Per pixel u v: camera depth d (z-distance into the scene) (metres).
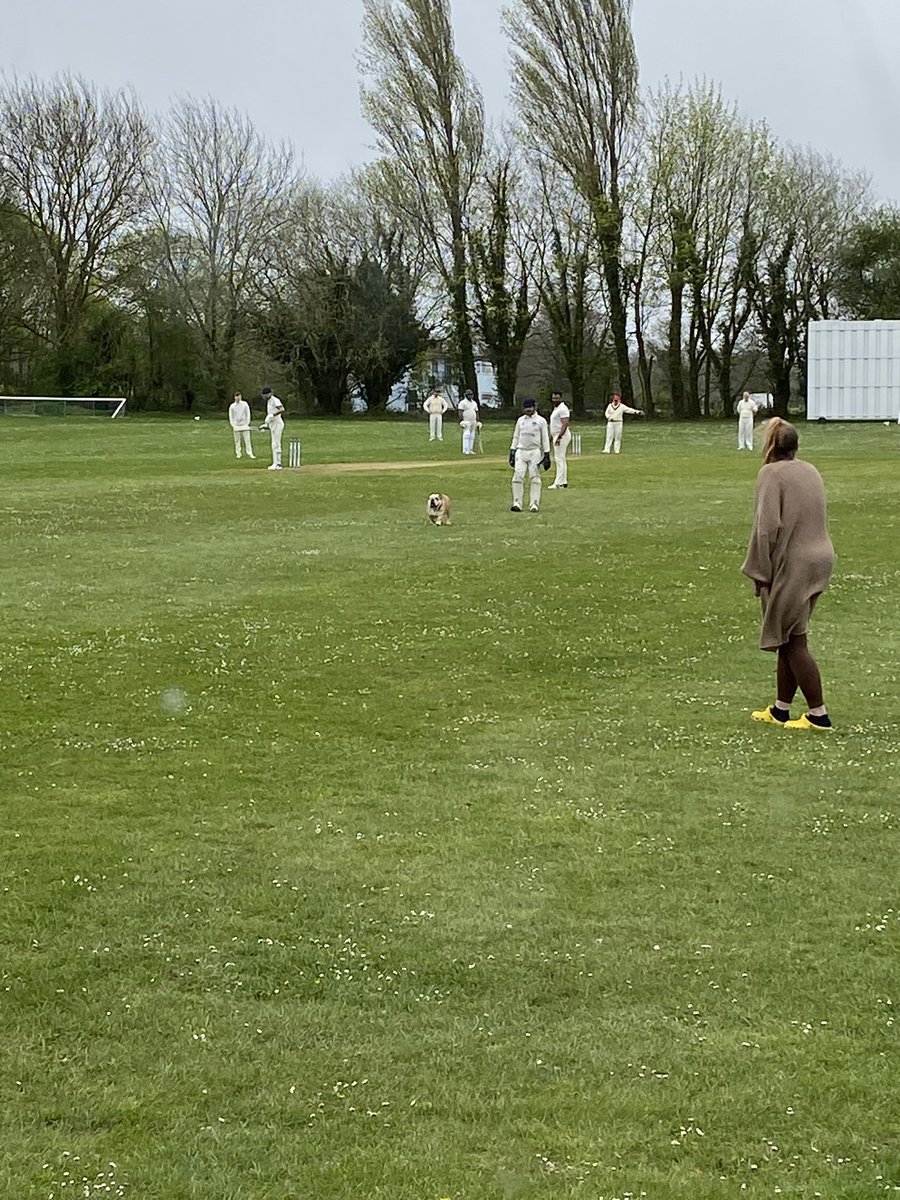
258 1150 3.73
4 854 6.23
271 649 11.27
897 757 7.98
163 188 70.50
